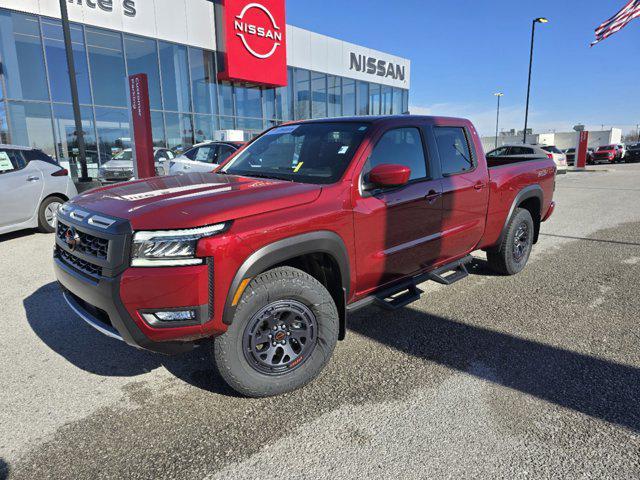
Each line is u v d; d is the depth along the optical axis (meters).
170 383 2.98
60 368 3.17
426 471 2.17
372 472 2.17
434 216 3.70
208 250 2.32
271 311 2.65
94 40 16.12
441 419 2.57
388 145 3.38
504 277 5.19
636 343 3.49
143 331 2.36
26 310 4.20
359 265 3.11
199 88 19.61
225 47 19.45
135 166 11.12
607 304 4.31
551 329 3.76
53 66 15.27
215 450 2.33
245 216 2.48
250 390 2.67
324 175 3.13
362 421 2.56
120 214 2.46
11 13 14.17
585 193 14.01
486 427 2.49
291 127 3.93
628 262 5.80
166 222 2.33
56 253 3.02
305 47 23.56
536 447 2.33
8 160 7.01
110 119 16.89
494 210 4.50
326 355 2.91
